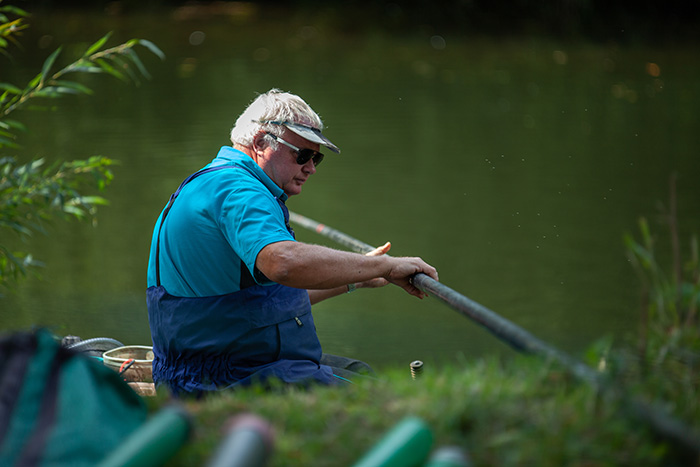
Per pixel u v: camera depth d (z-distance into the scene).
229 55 68.25
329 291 14.38
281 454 7.20
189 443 7.39
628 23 77.44
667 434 7.22
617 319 23.08
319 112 50.53
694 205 33.62
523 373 8.39
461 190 36.78
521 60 68.19
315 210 34.22
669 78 60.44
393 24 80.31
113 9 83.38
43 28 74.94
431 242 30.31
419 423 6.54
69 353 7.36
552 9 79.25
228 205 11.53
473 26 80.12
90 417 6.77
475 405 7.72
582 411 7.59
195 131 44.38
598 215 32.97
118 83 57.22
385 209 34.28
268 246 11.03
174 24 79.50
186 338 11.82
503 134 46.38
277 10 84.56
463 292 25.81
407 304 26.17
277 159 13.05
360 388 8.57
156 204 33.62
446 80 60.84
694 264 13.45
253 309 11.69
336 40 75.50
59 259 27.84
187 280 11.79
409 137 45.62
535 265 28.09
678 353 9.59
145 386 12.53
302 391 9.07
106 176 18.62
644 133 46.03
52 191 17.98
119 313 22.94
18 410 6.83
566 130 47.03
